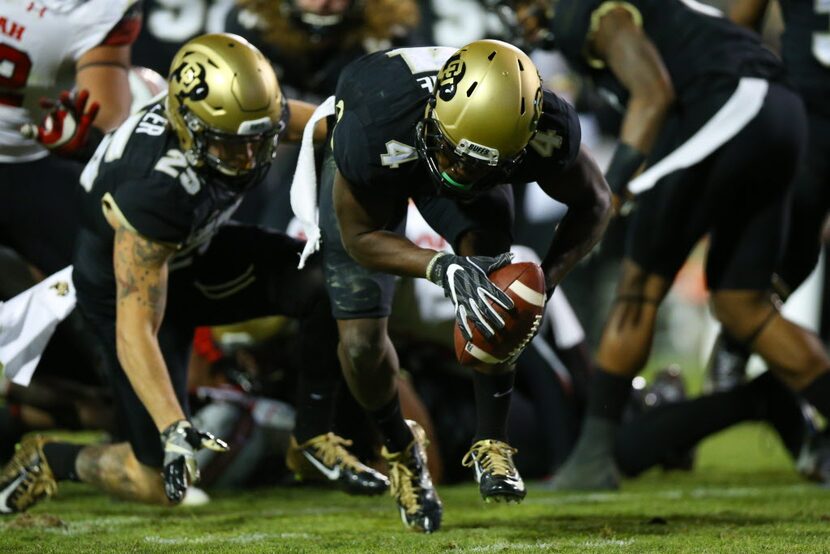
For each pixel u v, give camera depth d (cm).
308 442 1242
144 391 1061
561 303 1752
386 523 1216
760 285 1474
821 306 2169
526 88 918
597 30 1439
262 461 1541
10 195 1382
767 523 1177
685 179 1440
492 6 1560
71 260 1420
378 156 954
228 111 1053
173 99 1075
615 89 1491
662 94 1403
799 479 1664
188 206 1092
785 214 1479
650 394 1803
